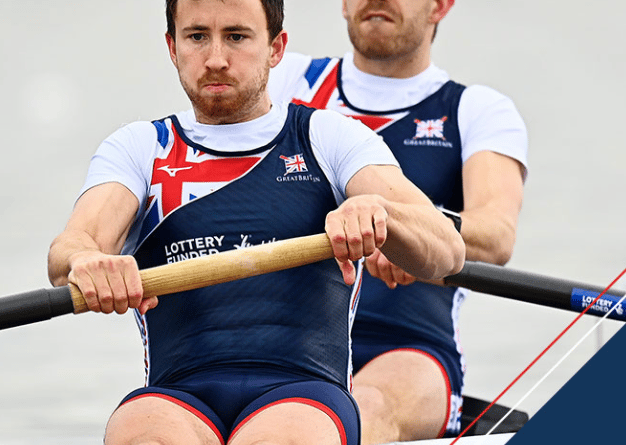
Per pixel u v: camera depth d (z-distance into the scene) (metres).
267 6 14.16
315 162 14.34
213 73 13.94
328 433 12.43
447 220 14.00
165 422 12.48
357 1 19.61
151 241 14.37
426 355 18.09
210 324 13.69
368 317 18.58
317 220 14.19
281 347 13.57
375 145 14.27
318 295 13.88
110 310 12.68
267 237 14.04
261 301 13.72
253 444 11.85
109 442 12.57
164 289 12.82
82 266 12.64
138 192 14.29
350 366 14.23
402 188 13.84
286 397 12.78
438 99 20.09
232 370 13.46
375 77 20.11
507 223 18.58
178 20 14.09
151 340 14.15
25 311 12.73
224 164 14.31
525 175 19.91
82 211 13.95
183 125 14.66
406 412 17.06
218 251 14.03
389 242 13.32
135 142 14.52
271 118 14.52
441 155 19.72
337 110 20.20
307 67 20.70
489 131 19.67
